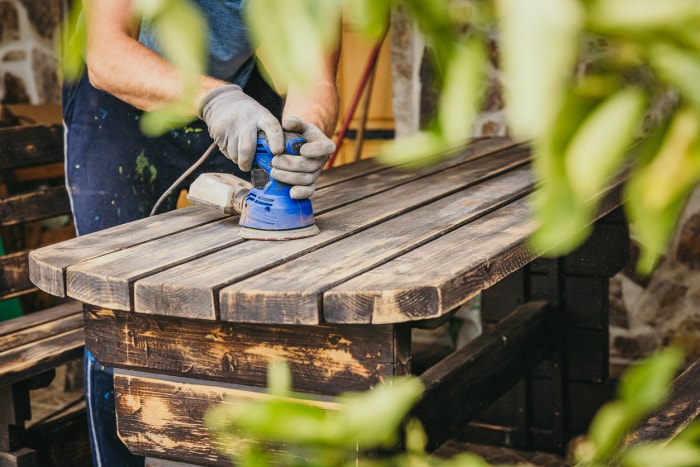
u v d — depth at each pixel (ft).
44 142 9.23
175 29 1.16
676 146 1.03
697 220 10.86
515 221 5.78
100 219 7.68
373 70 11.78
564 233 1.12
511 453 9.96
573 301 9.61
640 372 1.17
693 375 5.73
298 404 1.43
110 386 7.05
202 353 5.02
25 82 14.29
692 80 0.95
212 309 4.46
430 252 4.99
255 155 5.48
